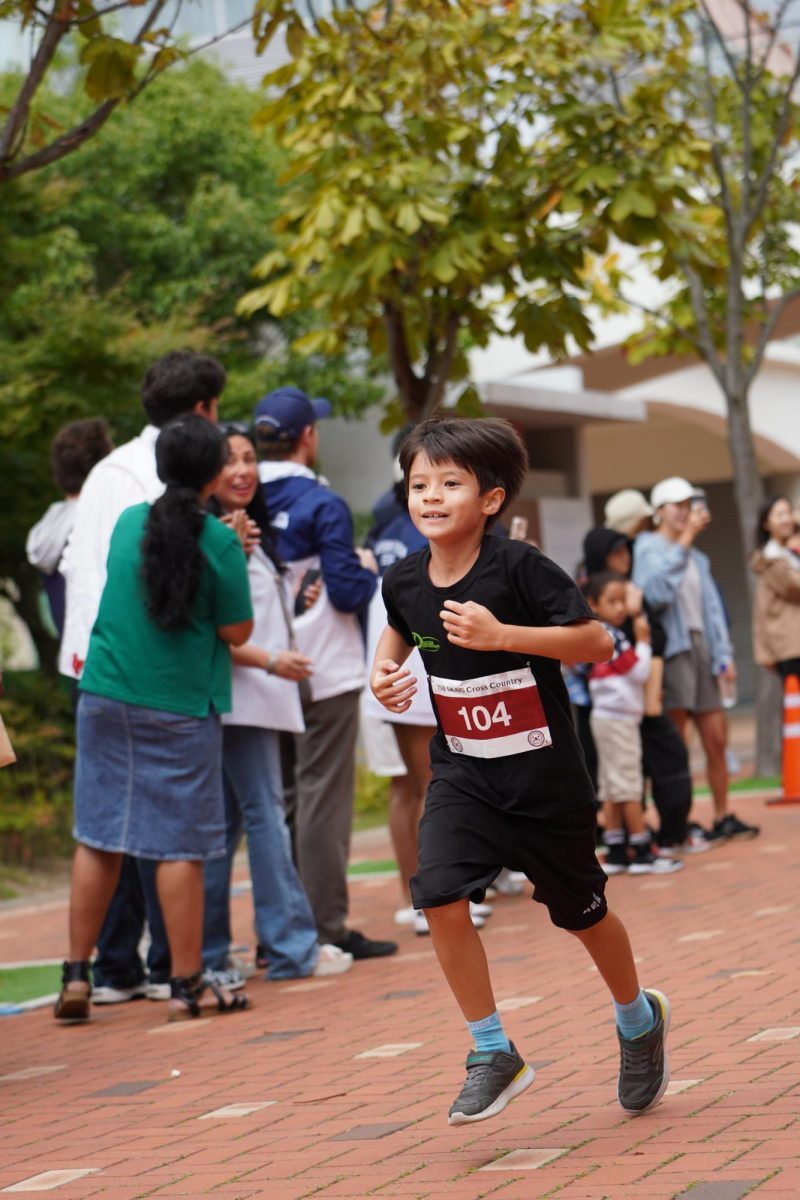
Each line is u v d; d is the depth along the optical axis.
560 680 7.07
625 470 61.66
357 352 40.78
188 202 40.38
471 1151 7.16
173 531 11.34
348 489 41.75
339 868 13.77
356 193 19.50
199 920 11.71
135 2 13.60
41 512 32.28
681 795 18.59
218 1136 8.02
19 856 25.97
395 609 7.27
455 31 19.70
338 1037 10.37
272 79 20.12
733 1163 6.47
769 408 51.44
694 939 12.88
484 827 7.05
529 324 21.34
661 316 29.52
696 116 28.30
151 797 11.47
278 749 13.27
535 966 12.45
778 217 29.86
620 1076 7.52
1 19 13.23
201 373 12.48
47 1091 9.62
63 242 36.00
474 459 6.89
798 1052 8.41
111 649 11.45
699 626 19.52
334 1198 6.64
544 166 20.53
